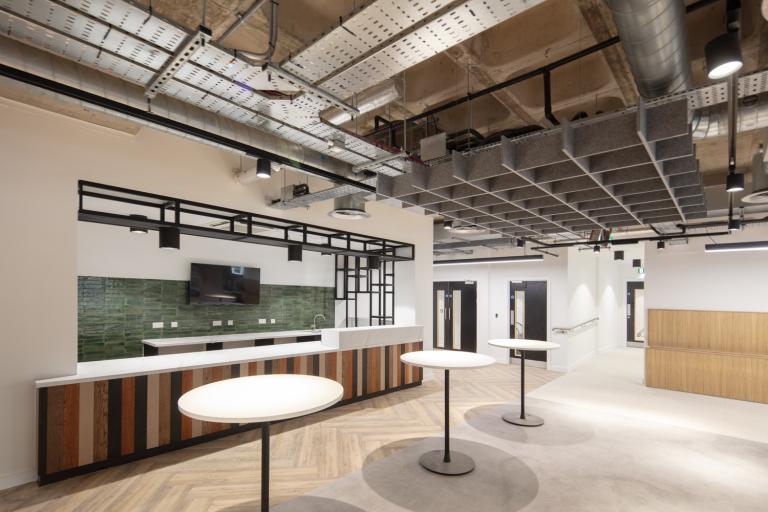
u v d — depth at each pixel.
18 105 3.32
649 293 7.36
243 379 2.90
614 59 3.39
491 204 4.61
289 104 2.71
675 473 3.58
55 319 3.46
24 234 3.35
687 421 5.12
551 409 5.57
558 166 3.61
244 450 3.98
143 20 1.90
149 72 2.35
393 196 4.42
